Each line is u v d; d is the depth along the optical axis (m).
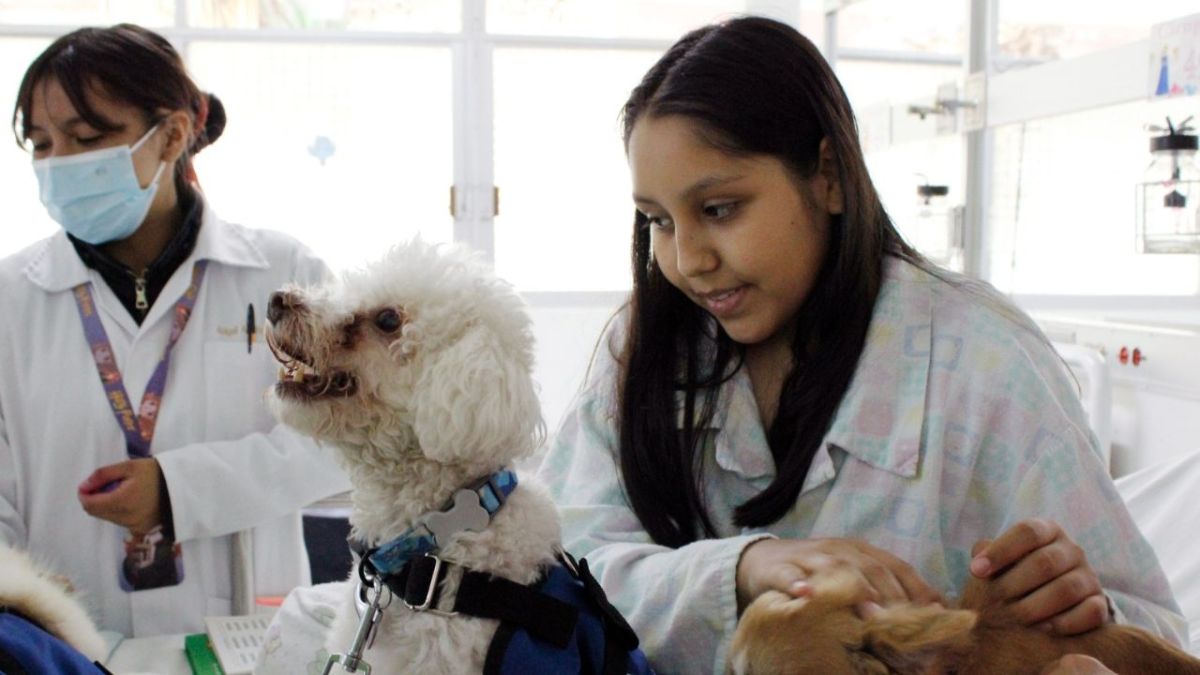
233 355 1.86
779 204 1.11
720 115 1.07
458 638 1.03
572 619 1.02
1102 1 3.39
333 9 3.97
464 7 4.00
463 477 1.12
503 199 4.12
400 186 4.06
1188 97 1.89
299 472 1.80
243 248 1.92
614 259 4.16
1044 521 1.05
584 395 1.38
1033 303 3.14
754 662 1.01
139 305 1.85
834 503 1.17
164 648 1.68
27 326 1.82
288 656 1.41
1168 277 3.16
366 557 1.10
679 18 4.15
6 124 3.75
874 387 1.17
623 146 1.22
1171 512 2.08
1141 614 1.09
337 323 1.14
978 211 2.59
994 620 1.04
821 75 1.15
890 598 1.03
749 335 1.18
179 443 1.81
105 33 1.77
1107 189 3.12
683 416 1.27
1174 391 2.37
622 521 1.29
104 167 1.73
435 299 1.14
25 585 0.96
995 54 2.57
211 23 3.89
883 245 1.24
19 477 1.80
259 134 3.96
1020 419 1.12
